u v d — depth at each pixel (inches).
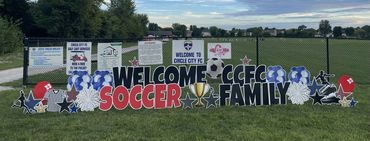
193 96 473.4
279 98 425.7
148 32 5502.0
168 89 408.5
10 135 301.6
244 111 393.4
